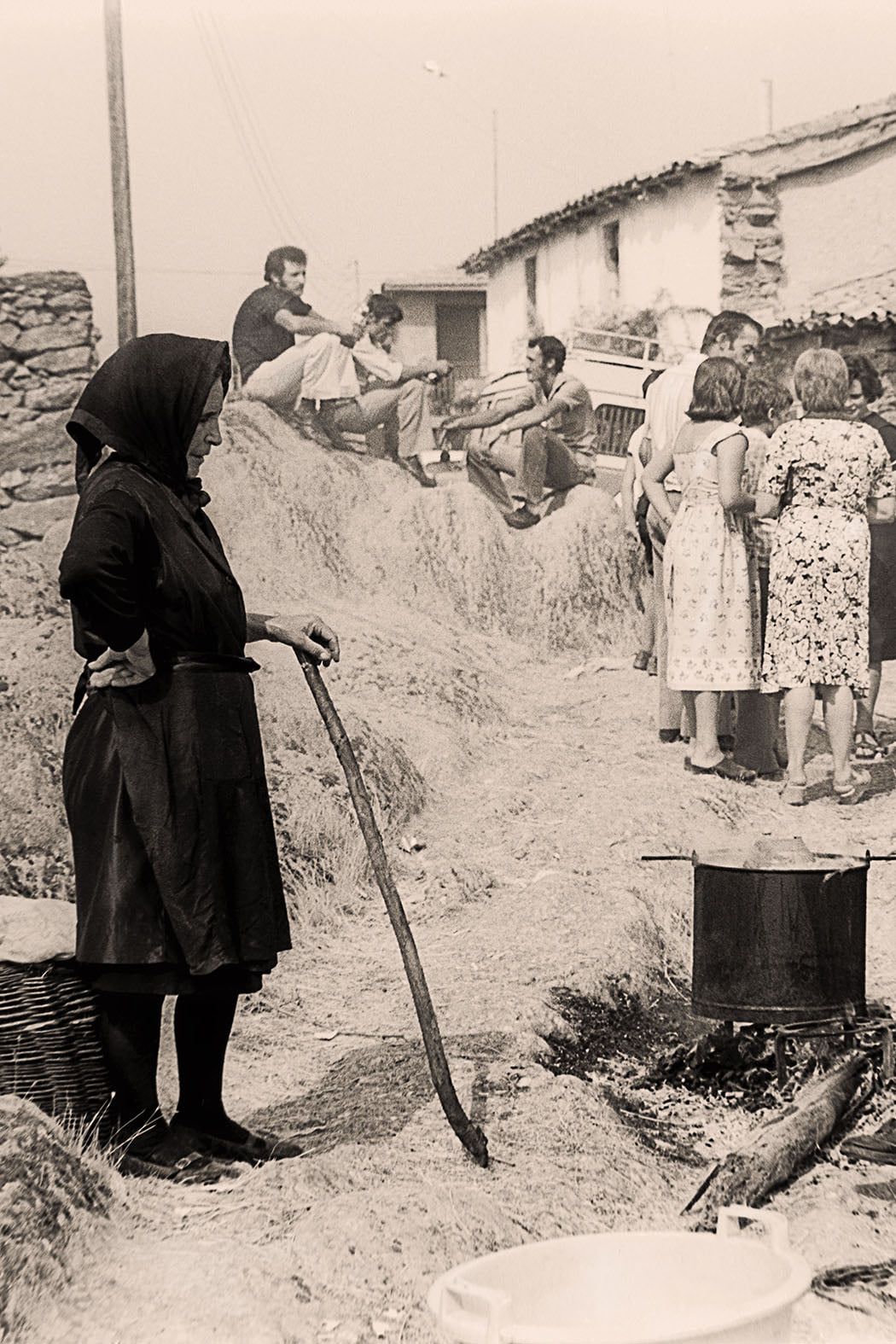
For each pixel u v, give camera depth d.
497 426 12.00
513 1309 2.62
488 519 11.11
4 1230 2.96
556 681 9.88
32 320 11.78
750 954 4.55
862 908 4.62
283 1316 2.89
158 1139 3.67
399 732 7.91
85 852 3.56
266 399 11.98
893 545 8.20
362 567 10.70
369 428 12.11
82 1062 3.67
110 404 3.64
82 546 3.42
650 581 9.99
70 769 3.62
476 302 14.89
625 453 12.25
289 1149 3.78
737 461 7.59
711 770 7.83
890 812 7.38
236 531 10.54
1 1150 3.21
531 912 5.93
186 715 3.54
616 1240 2.71
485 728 8.61
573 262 14.36
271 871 3.68
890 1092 4.43
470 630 10.55
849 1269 3.31
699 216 13.20
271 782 6.71
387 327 12.38
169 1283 2.99
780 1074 4.51
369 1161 3.73
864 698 8.23
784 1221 2.73
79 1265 3.04
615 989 5.34
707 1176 3.94
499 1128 4.02
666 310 13.54
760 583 8.12
